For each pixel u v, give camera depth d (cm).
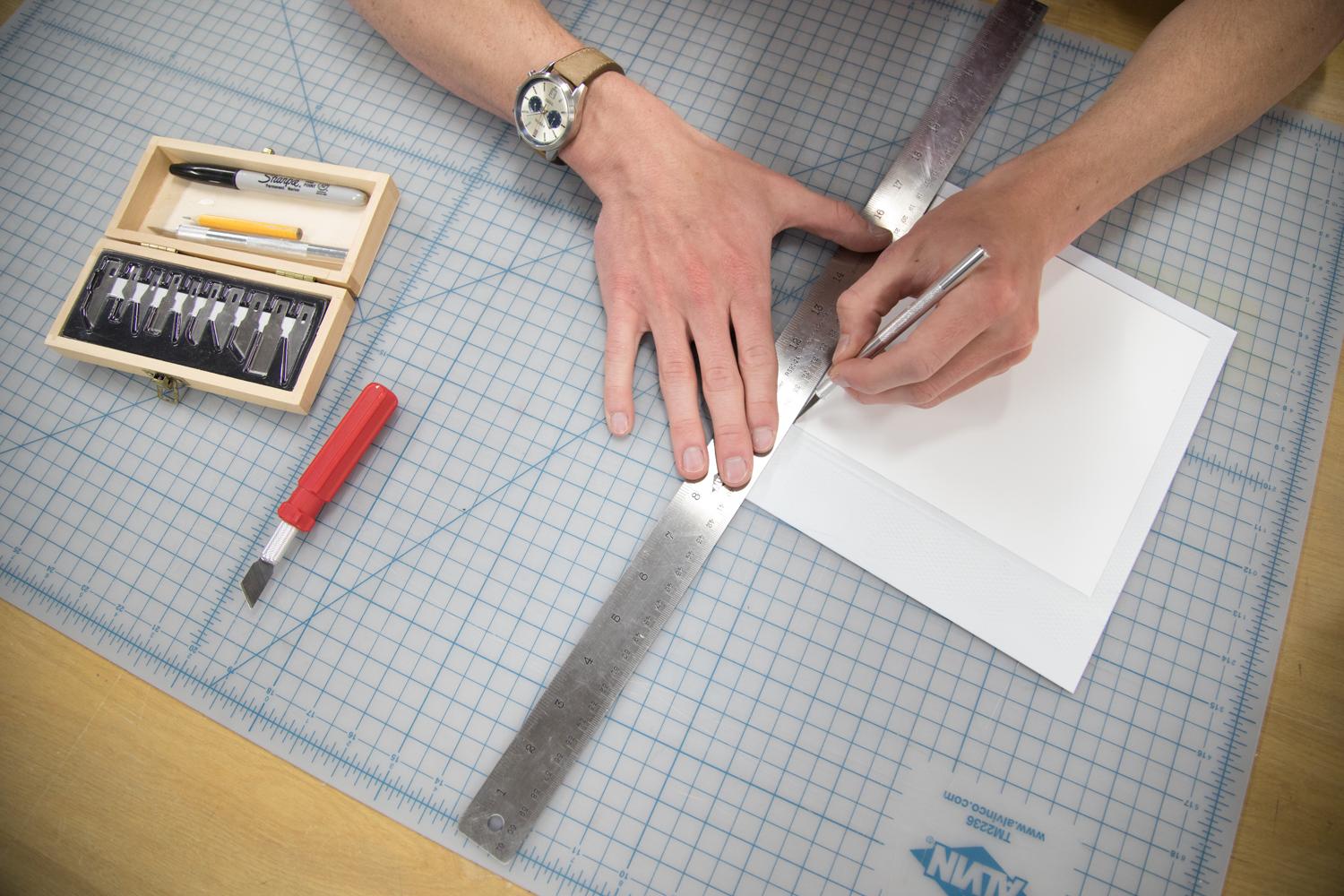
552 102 82
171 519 82
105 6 100
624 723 75
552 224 89
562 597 78
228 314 84
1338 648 77
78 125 96
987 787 74
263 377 82
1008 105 91
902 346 68
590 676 75
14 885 72
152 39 98
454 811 73
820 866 72
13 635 78
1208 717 75
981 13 94
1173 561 78
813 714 75
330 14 98
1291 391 83
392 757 75
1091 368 82
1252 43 77
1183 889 71
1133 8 94
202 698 76
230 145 93
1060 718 75
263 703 76
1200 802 73
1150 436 80
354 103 94
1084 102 91
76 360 87
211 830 73
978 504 78
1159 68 78
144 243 86
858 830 73
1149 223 88
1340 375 84
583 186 91
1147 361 82
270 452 83
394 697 76
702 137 85
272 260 85
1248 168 90
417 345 85
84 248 91
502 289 87
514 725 75
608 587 78
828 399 81
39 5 100
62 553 81
